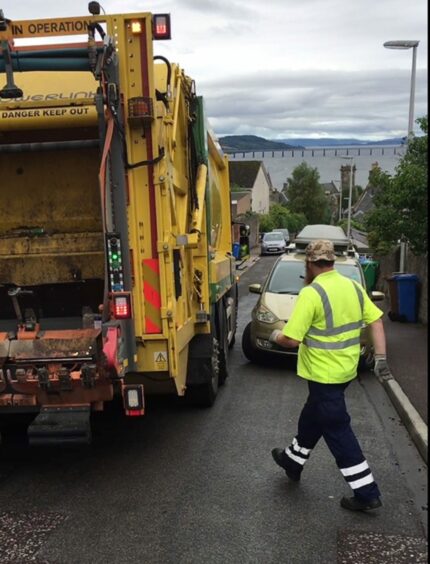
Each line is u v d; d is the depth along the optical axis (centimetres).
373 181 1314
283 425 636
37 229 536
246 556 378
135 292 468
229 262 911
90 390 441
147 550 385
